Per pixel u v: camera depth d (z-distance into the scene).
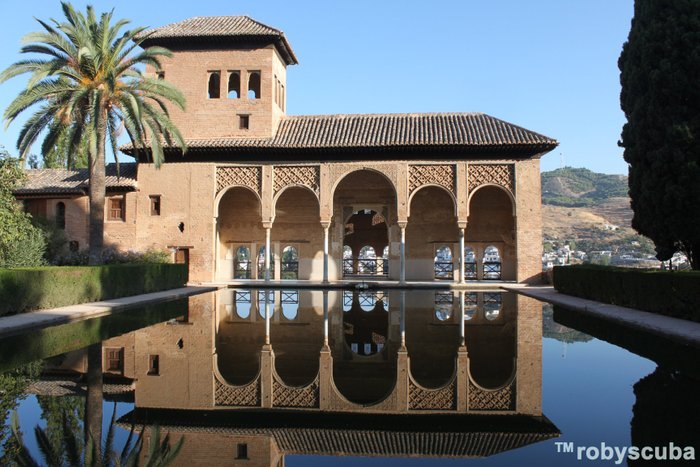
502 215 27.64
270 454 4.43
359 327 11.76
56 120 17.72
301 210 28.23
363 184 28.02
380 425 5.22
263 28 25.61
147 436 4.85
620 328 11.29
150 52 19.11
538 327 11.50
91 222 17.81
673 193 15.73
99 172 17.88
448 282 25.84
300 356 8.55
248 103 25.36
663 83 16.09
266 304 16.88
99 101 16.83
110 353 8.58
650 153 16.44
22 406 5.72
